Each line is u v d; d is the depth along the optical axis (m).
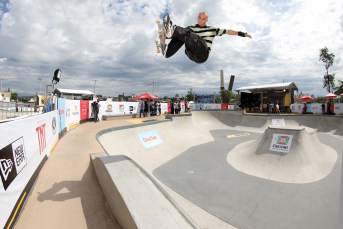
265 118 18.28
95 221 2.78
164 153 10.22
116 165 3.46
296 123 18.08
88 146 6.36
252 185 6.44
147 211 2.24
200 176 7.24
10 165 2.53
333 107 21.03
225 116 20.42
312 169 7.18
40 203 3.09
